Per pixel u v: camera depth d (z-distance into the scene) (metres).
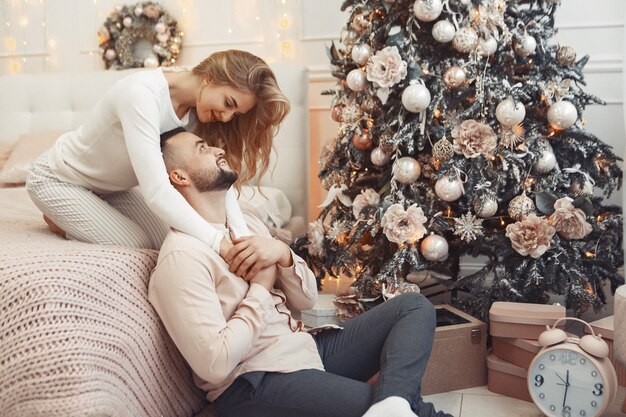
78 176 1.98
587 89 3.31
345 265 2.68
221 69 1.88
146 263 1.72
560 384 1.94
